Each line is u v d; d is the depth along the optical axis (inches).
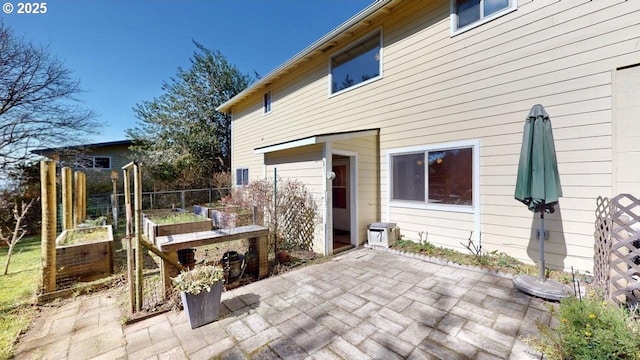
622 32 135.3
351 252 212.4
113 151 611.5
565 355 81.6
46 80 378.9
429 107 209.3
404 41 224.7
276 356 89.4
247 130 451.2
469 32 187.6
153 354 91.2
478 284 145.0
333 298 131.9
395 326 106.1
